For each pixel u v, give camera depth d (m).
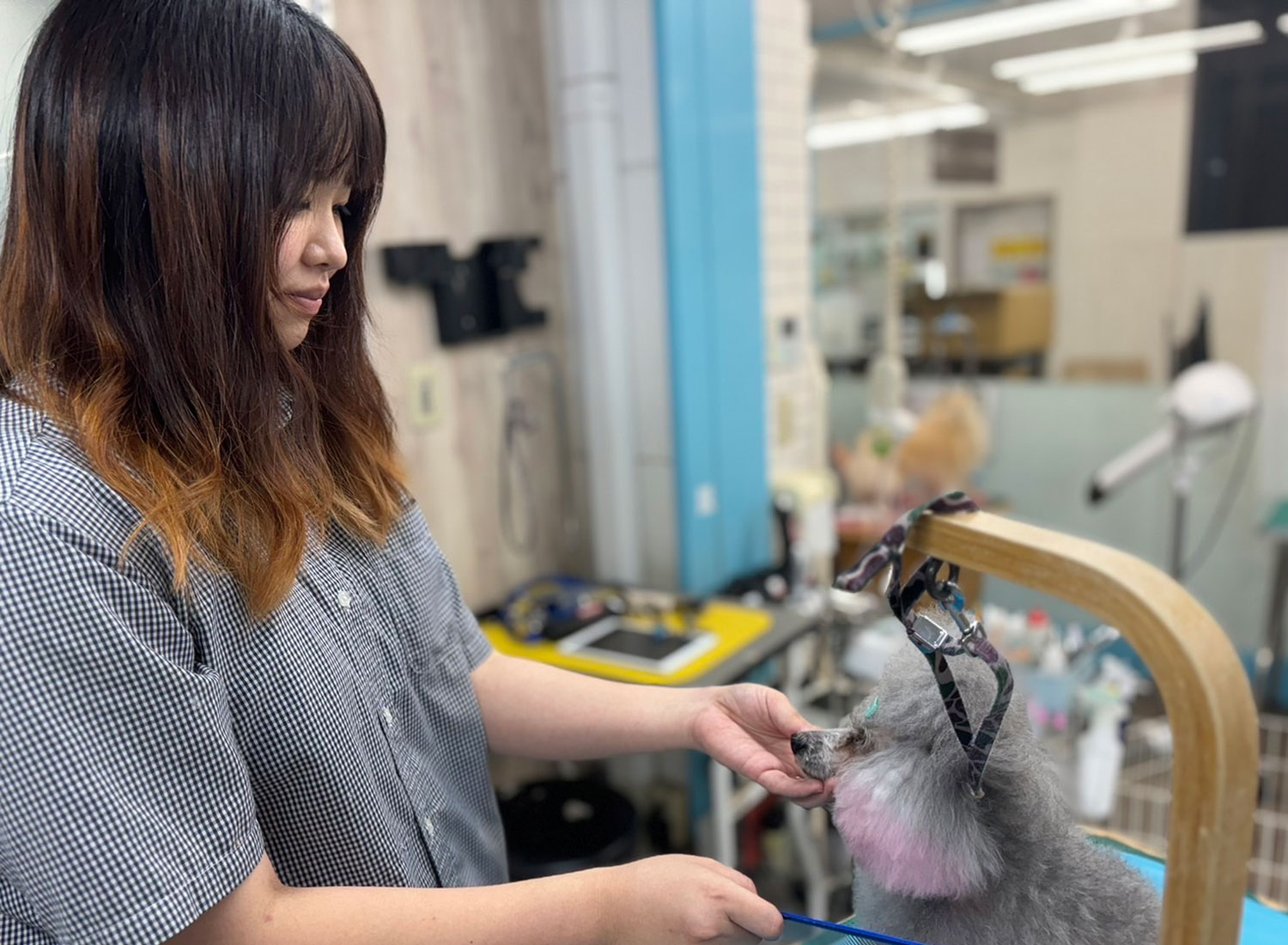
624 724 0.84
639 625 1.94
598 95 2.04
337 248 0.64
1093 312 3.26
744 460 2.34
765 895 2.01
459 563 2.08
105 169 0.54
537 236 2.17
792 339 2.57
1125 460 2.88
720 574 2.30
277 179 0.57
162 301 0.56
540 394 2.24
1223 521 3.07
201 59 0.54
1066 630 2.90
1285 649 3.03
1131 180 3.10
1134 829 2.35
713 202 2.14
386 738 0.72
